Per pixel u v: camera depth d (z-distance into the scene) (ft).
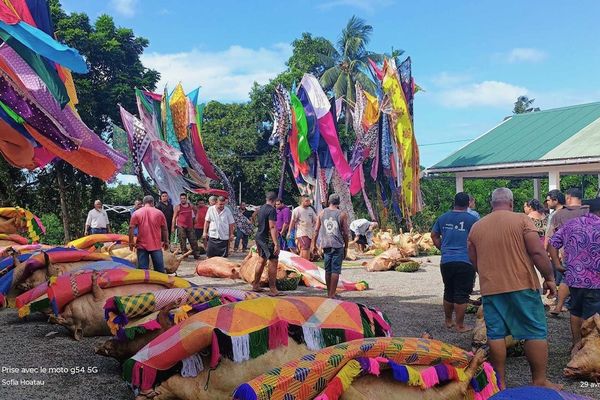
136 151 71.56
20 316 22.74
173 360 13.80
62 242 100.83
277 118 76.18
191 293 18.44
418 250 66.64
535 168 82.12
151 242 31.60
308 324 15.02
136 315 17.20
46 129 27.53
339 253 30.53
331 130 77.15
